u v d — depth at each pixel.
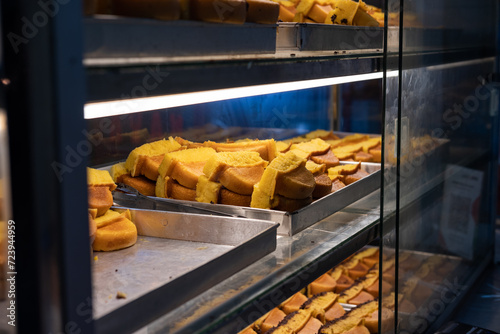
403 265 1.49
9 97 0.73
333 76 1.30
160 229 1.23
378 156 2.02
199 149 1.53
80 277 0.76
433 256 1.74
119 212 1.25
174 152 1.48
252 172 1.36
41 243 0.75
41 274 0.75
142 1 0.84
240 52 1.02
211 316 0.94
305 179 1.31
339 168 1.68
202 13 0.94
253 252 1.09
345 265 1.99
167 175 1.40
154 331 0.90
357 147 2.02
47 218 0.74
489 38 2.24
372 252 2.11
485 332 1.62
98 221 1.16
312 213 1.30
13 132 0.74
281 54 1.15
